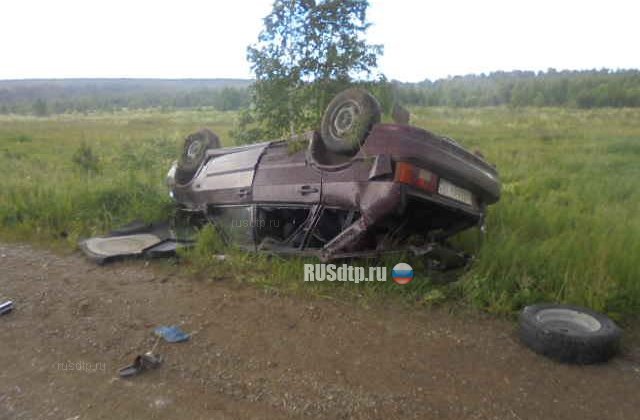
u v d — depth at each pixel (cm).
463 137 2194
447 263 549
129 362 387
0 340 427
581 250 539
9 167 1249
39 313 478
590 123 3359
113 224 776
